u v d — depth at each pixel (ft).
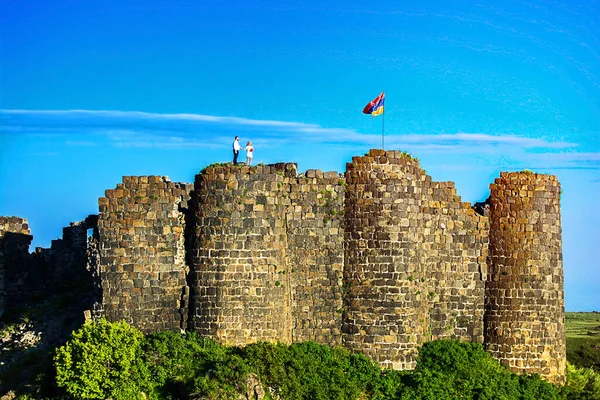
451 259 217.15
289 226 208.13
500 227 218.38
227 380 183.11
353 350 205.26
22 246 249.96
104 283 203.51
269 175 201.87
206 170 200.95
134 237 204.44
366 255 206.08
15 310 240.12
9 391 200.03
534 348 215.10
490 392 199.31
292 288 207.82
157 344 193.16
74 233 254.27
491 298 217.97
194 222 201.87
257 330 197.26
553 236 218.79
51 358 200.03
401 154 209.36
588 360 310.45
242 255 198.08
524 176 218.79
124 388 186.50
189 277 202.59
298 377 191.72
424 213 214.69
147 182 206.08
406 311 204.85
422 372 202.28
